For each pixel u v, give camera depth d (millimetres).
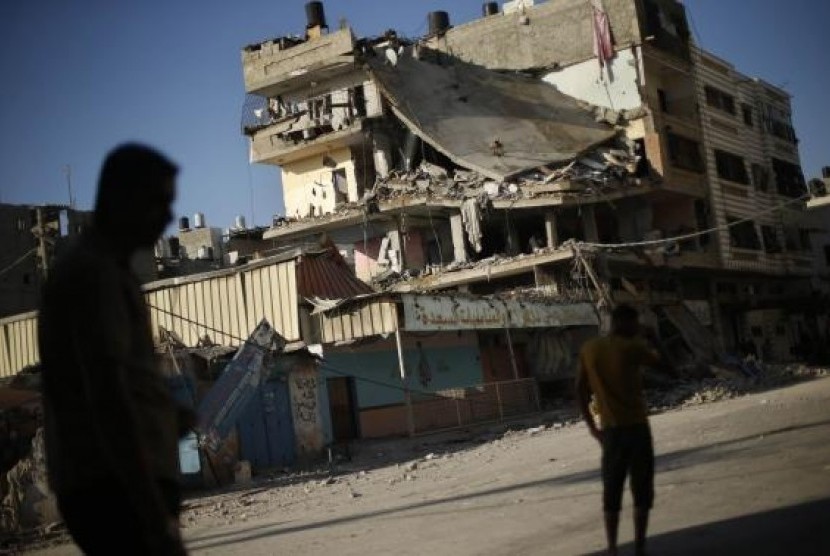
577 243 33125
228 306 24875
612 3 42875
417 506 9805
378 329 23266
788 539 5309
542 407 30734
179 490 2855
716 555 5160
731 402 21734
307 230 41188
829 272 63031
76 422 2590
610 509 5602
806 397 18891
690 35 46094
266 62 42812
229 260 52000
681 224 43406
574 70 44062
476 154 37406
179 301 25766
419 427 27234
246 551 8203
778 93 55625
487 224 37906
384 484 13555
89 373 2451
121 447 2430
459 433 24516
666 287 41281
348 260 41125
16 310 43812
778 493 7016
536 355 34188
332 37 40875
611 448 5605
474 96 42500
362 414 25141
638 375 5680
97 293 2535
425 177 37812
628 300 37094
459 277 34969
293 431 21250
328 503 11969
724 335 46875
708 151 45562
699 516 6559
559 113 42344
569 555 5734
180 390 18844
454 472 13656
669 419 18297
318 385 22672
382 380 26312
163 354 18969
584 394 5883
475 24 47969
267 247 52375
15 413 18484
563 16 44875
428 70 43188
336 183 42469
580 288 33469
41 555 10719
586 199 35219
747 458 9602
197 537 10227
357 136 40469
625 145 41000
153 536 2420
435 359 28953
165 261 52219
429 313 24344
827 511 5984
